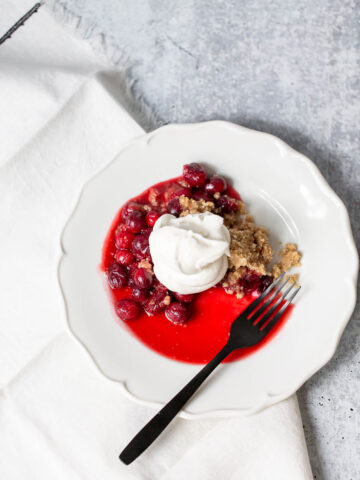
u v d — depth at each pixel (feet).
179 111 1.88
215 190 1.73
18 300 1.78
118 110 1.83
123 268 1.73
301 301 1.66
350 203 1.78
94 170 1.78
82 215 1.74
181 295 1.66
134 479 1.66
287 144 1.73
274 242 1.72
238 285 1.69
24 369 1.75
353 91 1.83
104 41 1.91
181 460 1.66
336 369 1.70
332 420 1.69
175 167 1.78
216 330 1.68
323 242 1.68
